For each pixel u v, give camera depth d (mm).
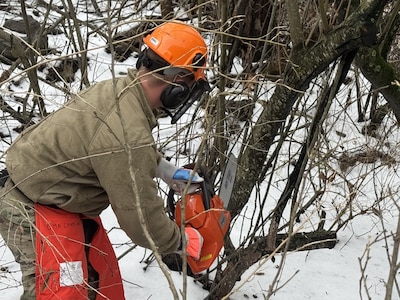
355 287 3018
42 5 5289
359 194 3861
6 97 4359
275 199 3707
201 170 2328
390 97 2389
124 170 1891
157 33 1993
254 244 2680
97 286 2326
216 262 3148
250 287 2986
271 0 3039
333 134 4344
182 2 3604
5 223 2104
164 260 3039
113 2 5887
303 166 2387
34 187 2047
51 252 2053
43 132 2033
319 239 3234
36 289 2086
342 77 2244
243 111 3414
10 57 4867
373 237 3498
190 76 2025
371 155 3914
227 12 2658
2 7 5566
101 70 4891
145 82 1980
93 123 1937
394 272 1448
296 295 2936
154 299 2826
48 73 4730
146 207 1938
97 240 2260
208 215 2213
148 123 1975
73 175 2016
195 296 2896
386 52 2410
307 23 2850
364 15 2064
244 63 3533
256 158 2584
